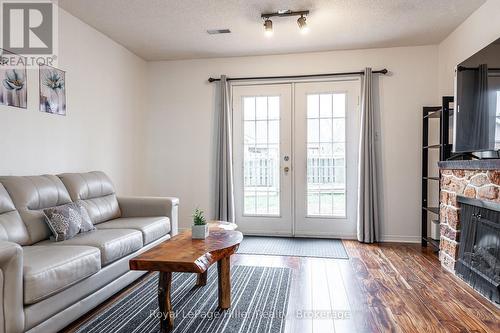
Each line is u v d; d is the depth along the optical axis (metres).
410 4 3.07
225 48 4.27
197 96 4.71
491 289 2.33
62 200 2.78
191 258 1.92
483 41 3.07
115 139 4.10
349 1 3.01
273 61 4.51
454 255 2.90
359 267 3.18
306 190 4.47
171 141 4.79
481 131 2.48
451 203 2.97
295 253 3.69
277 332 1.99
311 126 4.46
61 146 3.21
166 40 4.01
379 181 4.22
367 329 2.01
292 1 3.02
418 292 2.56
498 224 2.26
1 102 2.59
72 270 1.97
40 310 1.78
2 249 1.59
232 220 4.49
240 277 2.92
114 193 3.57
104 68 3.87
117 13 3.29
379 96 4.23
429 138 4.12
